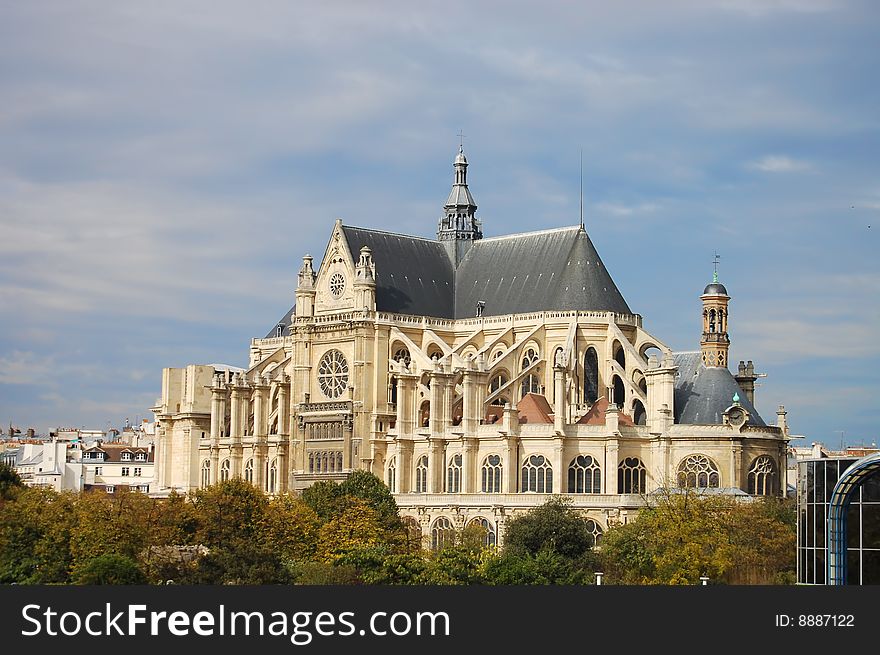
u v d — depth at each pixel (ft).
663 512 571.69
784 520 586.86
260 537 556.92
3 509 588.50
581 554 590.96
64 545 523.70
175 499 583.58
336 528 606.14
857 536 466.29
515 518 636.48
